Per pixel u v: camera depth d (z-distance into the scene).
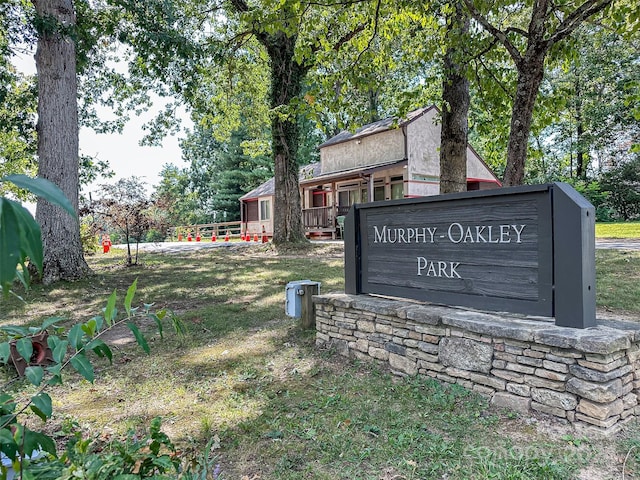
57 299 7.52
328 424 2.93
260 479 2.34
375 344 4.03
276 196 14.57
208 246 17.36
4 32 8.79
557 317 2.99
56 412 3.26
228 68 15.22
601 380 2.60
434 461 2.43
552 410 2.82
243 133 34.56
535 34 5.51
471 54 6.55
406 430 2.79
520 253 3.21
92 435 2.88
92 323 1.43
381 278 4.33
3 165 14.17
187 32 13.32
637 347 2.86
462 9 6.39
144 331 5.50
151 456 1.53
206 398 3.46
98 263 12.58
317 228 21.39
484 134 8.44
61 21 8.66
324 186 22.92
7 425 1.31
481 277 3.46
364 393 3.42
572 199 2.90
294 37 13.65
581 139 25.23
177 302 7.22
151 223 12.31
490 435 2.70
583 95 23.62
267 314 6.18
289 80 14.24
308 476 2.35
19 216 0.76
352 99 8.14
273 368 4.08
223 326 5.62
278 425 2.94
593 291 2.95
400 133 18.97
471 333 3.26
